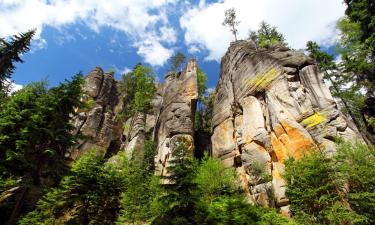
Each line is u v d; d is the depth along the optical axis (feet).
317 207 70.23
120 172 100.01
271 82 115.44
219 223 65.21
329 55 137.59
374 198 65.41
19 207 64.49
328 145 86.02
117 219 82.94
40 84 79.25
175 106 156.66
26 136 65.16
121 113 196.03
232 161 117.29
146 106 192.54
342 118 91.71
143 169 117.19
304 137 92.12
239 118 127.03
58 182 89.35
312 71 108.88
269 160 99.81
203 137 169.89
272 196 90.07
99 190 80.53
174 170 64.03
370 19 126.41
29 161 65.67
